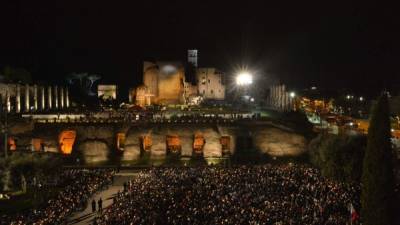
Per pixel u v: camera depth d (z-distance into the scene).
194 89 188.38
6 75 160.75
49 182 83.31
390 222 47.09
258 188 68.88
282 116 130.25
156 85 180.75
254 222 52.47
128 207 60.25
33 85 151.62
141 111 141.50
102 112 141.00
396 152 82.12
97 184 80.69
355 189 70.06
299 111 140.88
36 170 81.06
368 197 48.03
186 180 76.19
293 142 113.50
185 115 131.75
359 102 195.88
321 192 67.06
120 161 109.88
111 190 82.12
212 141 114.44
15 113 130.50
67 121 119.81
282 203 59.97
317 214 56.12
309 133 116.12
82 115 134.25
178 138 116.44
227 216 55.69
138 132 115.25
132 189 71.25
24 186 80.25
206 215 56.41
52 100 161.38
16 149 103.75
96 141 113.12
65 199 69.19
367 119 155.38
